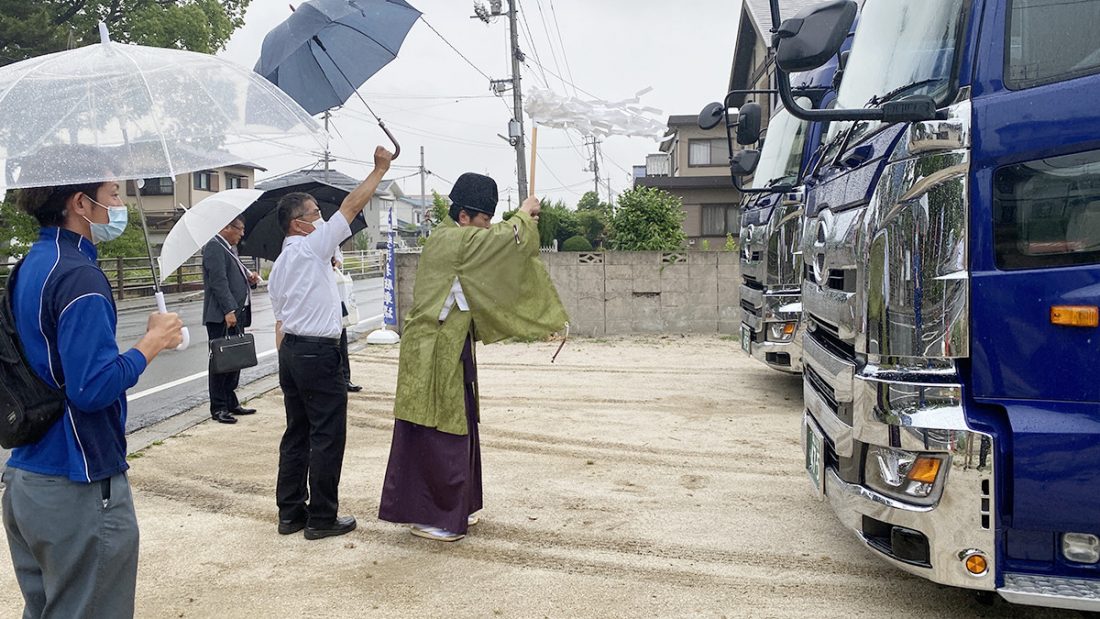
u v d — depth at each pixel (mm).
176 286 24250
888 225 2754
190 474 5020
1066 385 2547
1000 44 2625
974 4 2703
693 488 4680
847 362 3053
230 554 3752
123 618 2207
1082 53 2574
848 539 3863
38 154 2076
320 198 7223
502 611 3141
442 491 3832
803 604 3172
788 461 5227
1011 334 2596
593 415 6609
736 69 20281
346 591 3338
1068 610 3076
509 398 7344
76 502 2086
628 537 3920
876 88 3367
